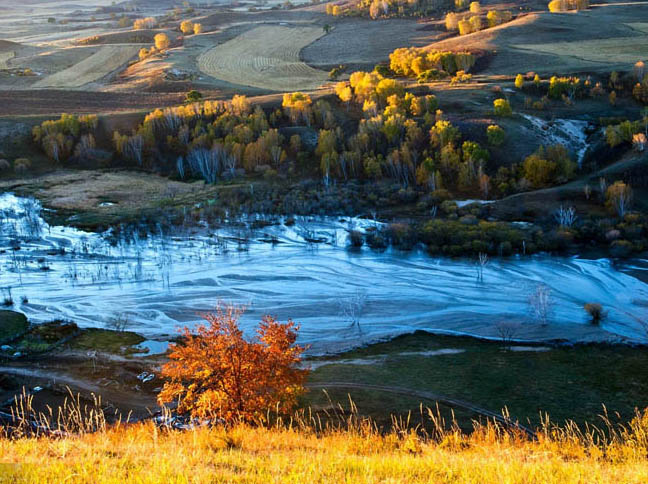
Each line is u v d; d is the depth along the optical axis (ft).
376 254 284.41
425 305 219.41
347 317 209.97
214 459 46.75
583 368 162.91
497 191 358.64
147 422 83.41
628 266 253.85
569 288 232.53
